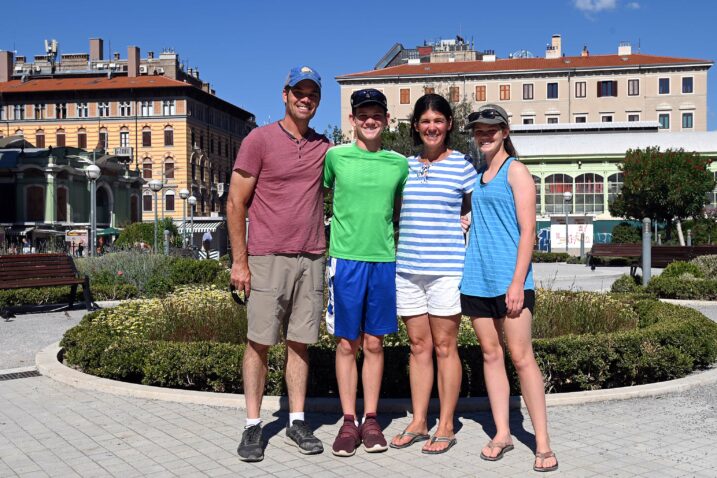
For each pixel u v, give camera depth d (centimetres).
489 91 7300
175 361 629
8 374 704
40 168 4909
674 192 4003
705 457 449
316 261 492
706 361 738
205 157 7225
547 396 587
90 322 808
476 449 473
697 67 6994
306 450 462
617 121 7138
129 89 6719
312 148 484
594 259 3197
